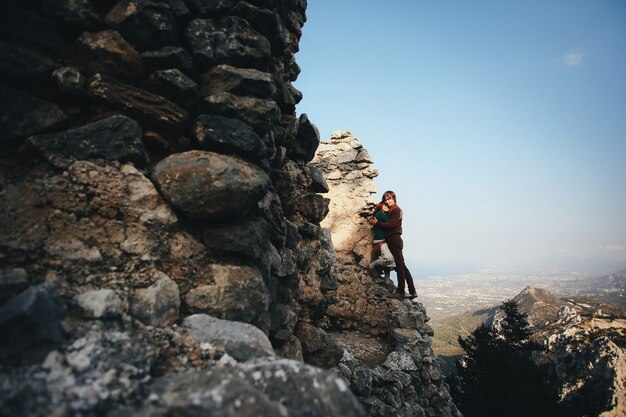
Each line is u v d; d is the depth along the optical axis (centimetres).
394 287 852
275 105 329
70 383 159
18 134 237
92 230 238
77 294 210
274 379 170
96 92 260
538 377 1962
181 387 172
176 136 302
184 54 294
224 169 278
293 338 403
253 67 335
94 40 266
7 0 245
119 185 256
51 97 257
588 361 4034
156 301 229
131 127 268
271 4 358
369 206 916
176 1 297
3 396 144
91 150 254
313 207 517
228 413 146
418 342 738
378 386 611
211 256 284
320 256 539
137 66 283
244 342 229
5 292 190
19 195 226
